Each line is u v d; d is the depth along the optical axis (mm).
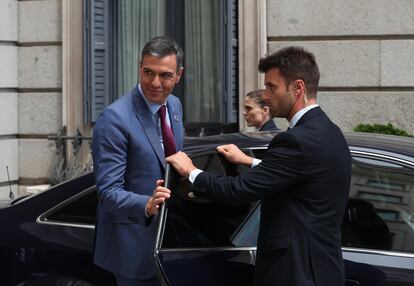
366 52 8844
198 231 3754
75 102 9625
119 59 9961
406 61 8758
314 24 8953
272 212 3391
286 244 3312
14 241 4500
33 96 9836
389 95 8812
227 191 3387
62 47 9656
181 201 3717
